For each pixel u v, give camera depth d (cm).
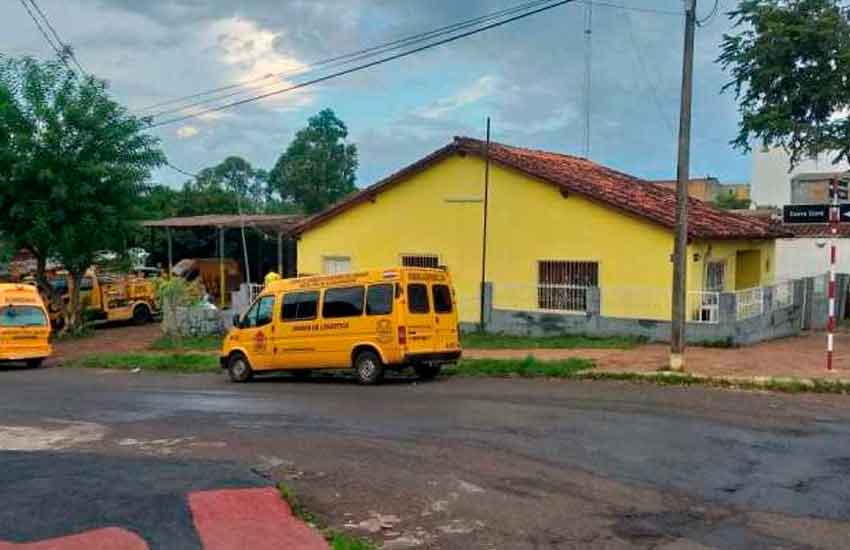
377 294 1709
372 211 2762
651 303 2164
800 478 876
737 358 1764
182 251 4416
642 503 801
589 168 2942
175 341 2734
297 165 5844
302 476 914
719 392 1416
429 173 2623
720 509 780
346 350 1741
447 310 1766
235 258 4312
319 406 1420
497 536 717
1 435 1227
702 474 895
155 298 3544
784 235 2728
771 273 2848
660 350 1936
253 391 1711
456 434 1116
